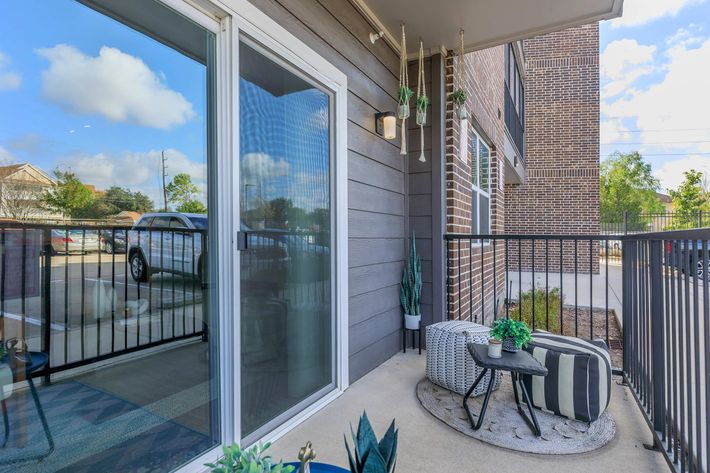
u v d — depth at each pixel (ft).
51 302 4.01
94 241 4.33
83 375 4.29
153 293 4.93
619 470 5.74
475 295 15.60
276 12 6.61
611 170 73.61
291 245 7.11
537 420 7.13
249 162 6.10
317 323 7.89
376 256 10.16
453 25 10.30
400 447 6.34
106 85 4.39
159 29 4.91
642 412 7.07
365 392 8.50
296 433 6.75
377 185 10.19
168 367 5.11
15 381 3.78
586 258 32.89
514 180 32.45
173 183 5.09
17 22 3.71
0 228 3.65
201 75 5.42
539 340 8.03
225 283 5.74
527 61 34.83
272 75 6.64
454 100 11.04
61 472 4.10
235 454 3.22
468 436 6.64
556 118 34.24
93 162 4.29
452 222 11.84
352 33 9.09
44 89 3.90
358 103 9.32
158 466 4.98
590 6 9.45
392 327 11.04
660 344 6.32
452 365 8.34
